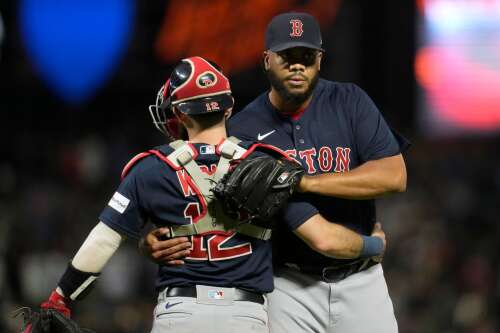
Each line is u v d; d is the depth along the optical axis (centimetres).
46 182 5753
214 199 1539
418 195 5381
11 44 6294
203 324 1526
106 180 5806
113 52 6288
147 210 1566
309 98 1761
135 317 3800
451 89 6919
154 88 6406
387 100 6688
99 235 1565
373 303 1791
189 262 1548
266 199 1524
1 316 3244
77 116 6456
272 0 6031
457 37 6912
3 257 3353
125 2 6256
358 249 1661
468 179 5988
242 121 1778
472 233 4931
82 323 3662
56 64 6297
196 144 1563
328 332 1791
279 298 1777
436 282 4116
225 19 6047
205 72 1566
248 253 1552
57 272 4188
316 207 1730
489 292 3906
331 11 6444
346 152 1750
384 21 6644
